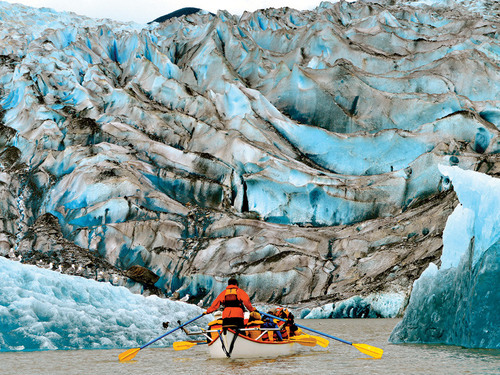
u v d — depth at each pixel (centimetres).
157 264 3444
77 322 1248
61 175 4019
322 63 4512
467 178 1247
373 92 4203
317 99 4312
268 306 3000
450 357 991
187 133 4309
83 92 4634
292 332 1168
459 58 4309
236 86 4416
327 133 4059
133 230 3541
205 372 867
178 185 3934
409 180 3638
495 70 4231
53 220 3678
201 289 3350
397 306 2688
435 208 3297
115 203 3634
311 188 3700
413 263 2923
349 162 3994
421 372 836
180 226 3622
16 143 4338
